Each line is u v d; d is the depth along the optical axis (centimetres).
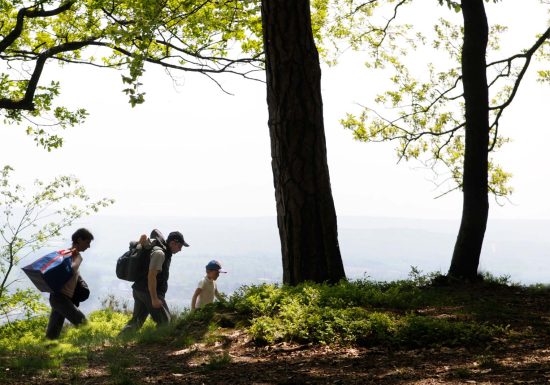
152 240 1059
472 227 1341
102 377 658
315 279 1049
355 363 650
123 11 1669
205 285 1134
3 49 1609
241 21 1755
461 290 1200
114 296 1559
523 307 983
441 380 559
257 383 591
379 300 945
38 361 738
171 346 810
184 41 1762
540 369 580
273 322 796
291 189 1056
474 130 1356
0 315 1274
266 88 1093
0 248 1303
